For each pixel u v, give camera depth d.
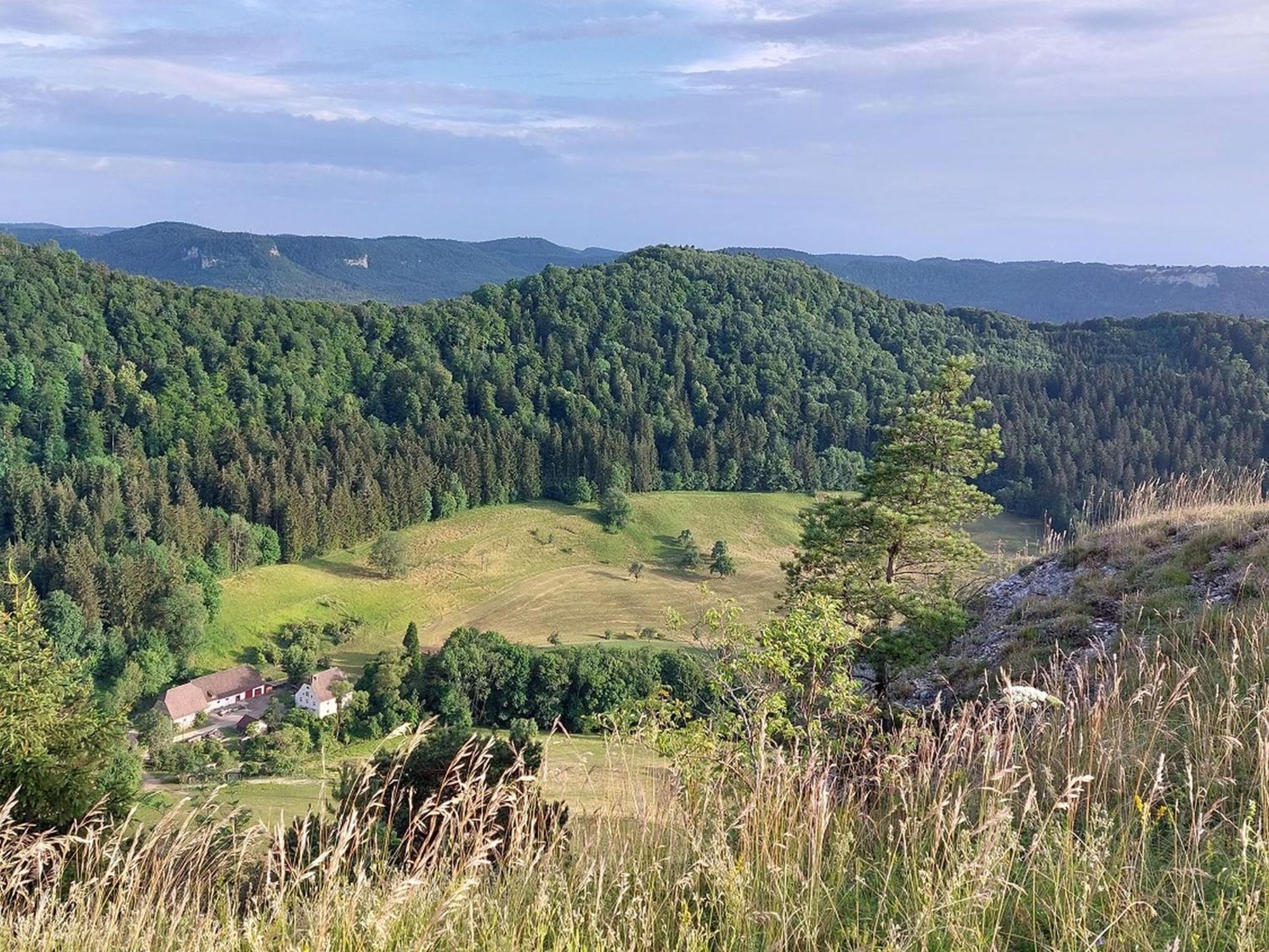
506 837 5.39
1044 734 6.93
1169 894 4.88
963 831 4.89
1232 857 4.96
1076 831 5.84
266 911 5.07
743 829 5.24
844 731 9.84
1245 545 13.54
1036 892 4.83
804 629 10.65
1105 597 14.00
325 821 5.64
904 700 14.47
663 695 9.91
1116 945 4.34
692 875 4.89
